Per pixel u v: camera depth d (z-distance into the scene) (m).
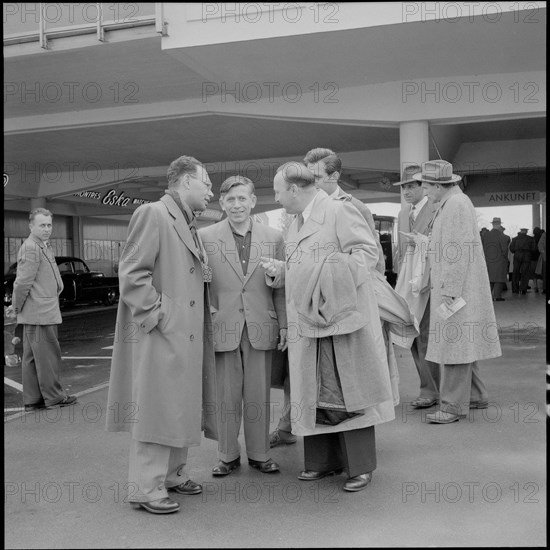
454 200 5.27
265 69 9.55
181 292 3.65
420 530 3.31
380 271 4.75
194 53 8.70
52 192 21.67
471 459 4.38
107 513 3.63
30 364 6.36
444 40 8.32
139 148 16.72
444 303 5.20
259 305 4.21
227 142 16.11
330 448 4.12
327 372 3.81
